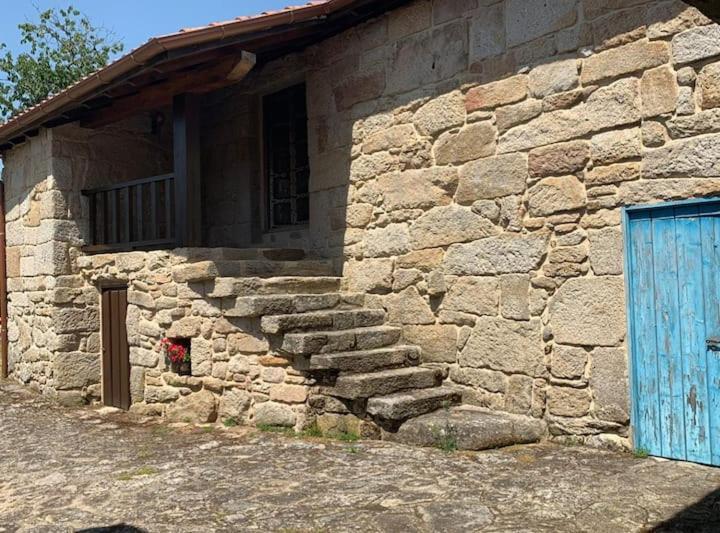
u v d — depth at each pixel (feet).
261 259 21.90
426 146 19.24
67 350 24.71
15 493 13.67
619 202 14.97
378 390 17.13
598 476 13.06
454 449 15.30
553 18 16.14
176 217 21.90
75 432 19.56
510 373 17.04
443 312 18.81
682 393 14.10
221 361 19.39
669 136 14.20
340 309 20.11
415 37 19.51
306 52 23.18
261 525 11.01
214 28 18.38
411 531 10.51
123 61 19.13
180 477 13.98
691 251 13.98
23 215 27.27
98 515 11.94
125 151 26.78
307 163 24.75
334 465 14.38
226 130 27.20
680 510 11.05
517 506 11.46
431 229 19.11
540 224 16.43
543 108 16.37
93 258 24.52
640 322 14.74
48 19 52.03
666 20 14.20
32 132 25.82
